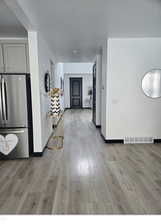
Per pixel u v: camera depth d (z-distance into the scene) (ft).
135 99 12.85
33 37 9.93
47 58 13.79
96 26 9.65
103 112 14.34
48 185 7.44
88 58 19.95
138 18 8.61
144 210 5.82
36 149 10.77
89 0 6.77
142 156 10.61
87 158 10.39
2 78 9.84
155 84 12.71
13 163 9.81
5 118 10.15
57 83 22.12
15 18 8.70
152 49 12.31
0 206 6.07
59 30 10.19
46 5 7.11
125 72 12.54
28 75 10.42
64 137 15.10
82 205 6.08
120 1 6.89
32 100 10.44
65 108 36.68
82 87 36.47
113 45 12.17
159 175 8.27
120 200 6.37
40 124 10.64
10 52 10.32
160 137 13.29
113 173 8.48
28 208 5.94
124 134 13.21
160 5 7.23
